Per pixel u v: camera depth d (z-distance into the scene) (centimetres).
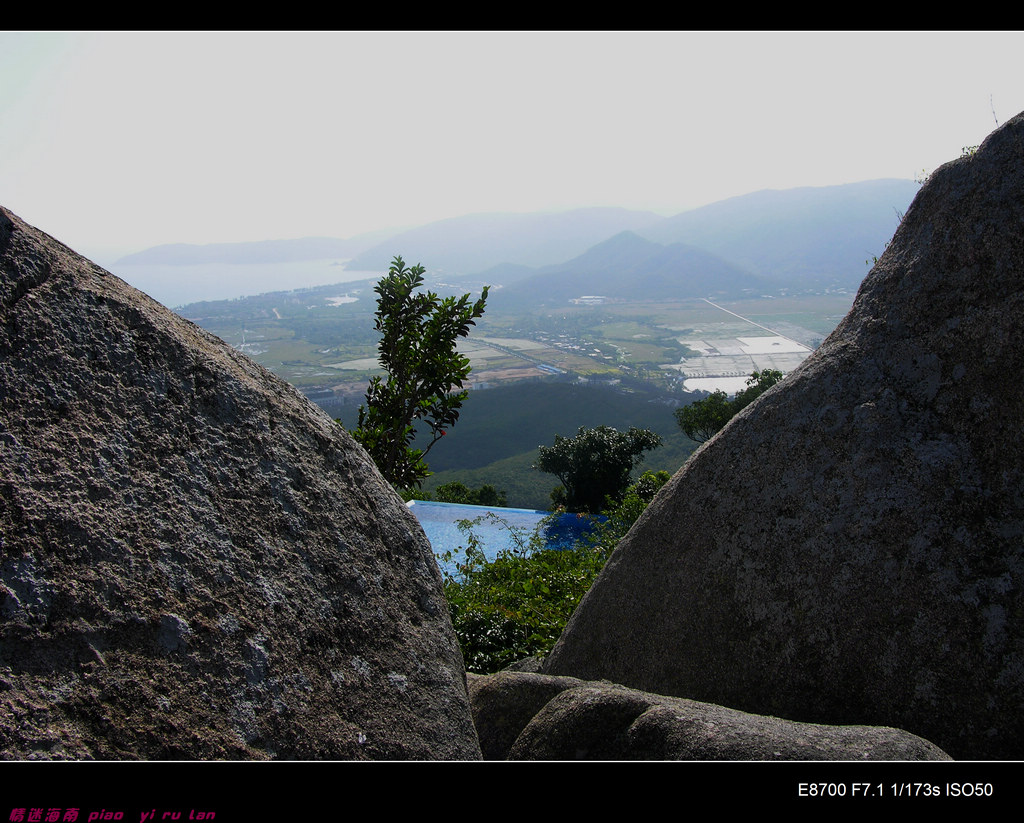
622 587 229
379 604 146
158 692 102
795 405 202
